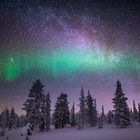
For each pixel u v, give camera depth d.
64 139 25.31
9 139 31.08
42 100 51.19
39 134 38.66
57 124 61.16
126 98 51.19
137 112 83.50
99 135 28.14
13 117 82.88
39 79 52.72
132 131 32.34
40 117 48.84
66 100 64.31
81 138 25.22
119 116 49.12
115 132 32.28
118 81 53.84
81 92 72.75
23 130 39.12
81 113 70.06
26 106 50.19
